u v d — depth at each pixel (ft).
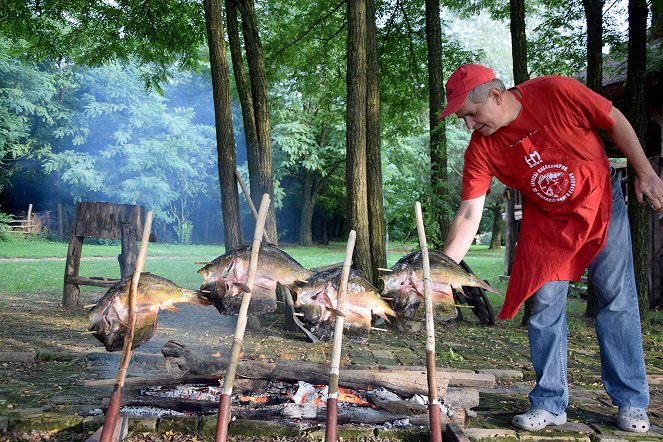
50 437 11.04
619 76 35.17
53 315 26.66
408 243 29.50
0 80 95.09
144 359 17.08
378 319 11.73
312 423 11.52
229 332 23.34
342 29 38.68
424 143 98.63
